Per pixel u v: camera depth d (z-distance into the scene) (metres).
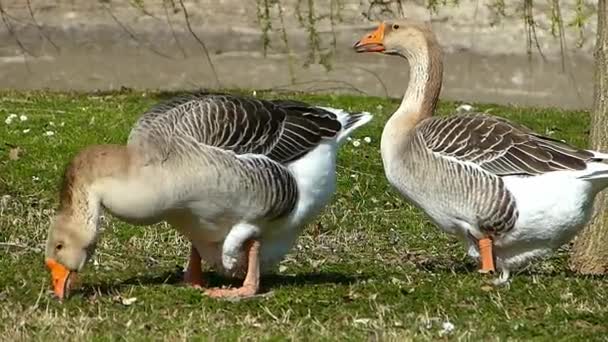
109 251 14.56
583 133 22.64
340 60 27.56
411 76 14.15
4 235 15.06
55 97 25.30
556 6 26.89
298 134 12.15
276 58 27.64
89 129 20.67
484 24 27.28
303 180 12.20
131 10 27.48
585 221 12.84
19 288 12.02
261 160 11.67
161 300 11.65
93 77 27.53
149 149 11.19
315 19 27.44
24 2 27.28
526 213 12.66
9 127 20.67
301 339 10.27
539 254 13.16
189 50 27.61
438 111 24.59
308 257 14.75
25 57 27.39
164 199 11.23
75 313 11.21
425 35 14.12
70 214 11.35
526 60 27.30
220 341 10.15
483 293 12.09
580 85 27.28
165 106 11.77
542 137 13.01
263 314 11.28
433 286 12.34
